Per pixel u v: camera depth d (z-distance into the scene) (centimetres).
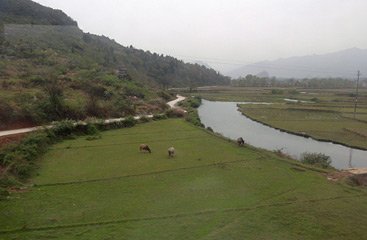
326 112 7612
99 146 3372
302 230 1680
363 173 2689
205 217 1792
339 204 2014
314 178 2495
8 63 6762
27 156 2627
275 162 2898
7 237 1542
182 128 4506
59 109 4281
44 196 2033
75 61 8738
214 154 3123
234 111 8044
